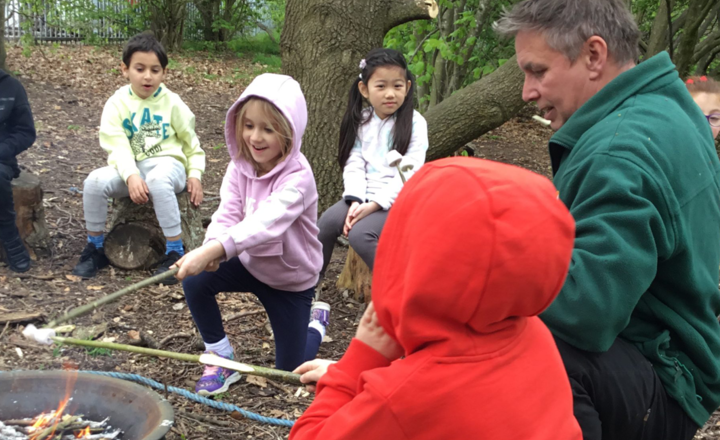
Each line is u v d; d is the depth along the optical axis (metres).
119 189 4.80
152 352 2.11
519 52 2.18
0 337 3.70
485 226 1.24
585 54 2.08
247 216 3.16
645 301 2.01
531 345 1.42
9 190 4.51
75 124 9.16
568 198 2.01
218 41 19.56
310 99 5.91
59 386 2.45
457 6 9.20
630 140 1.90
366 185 4.11
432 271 1.25
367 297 4.77
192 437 2.97
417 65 7.79
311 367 1.95
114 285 4.59
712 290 2.02
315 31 5.85
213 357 2.05
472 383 1.29
